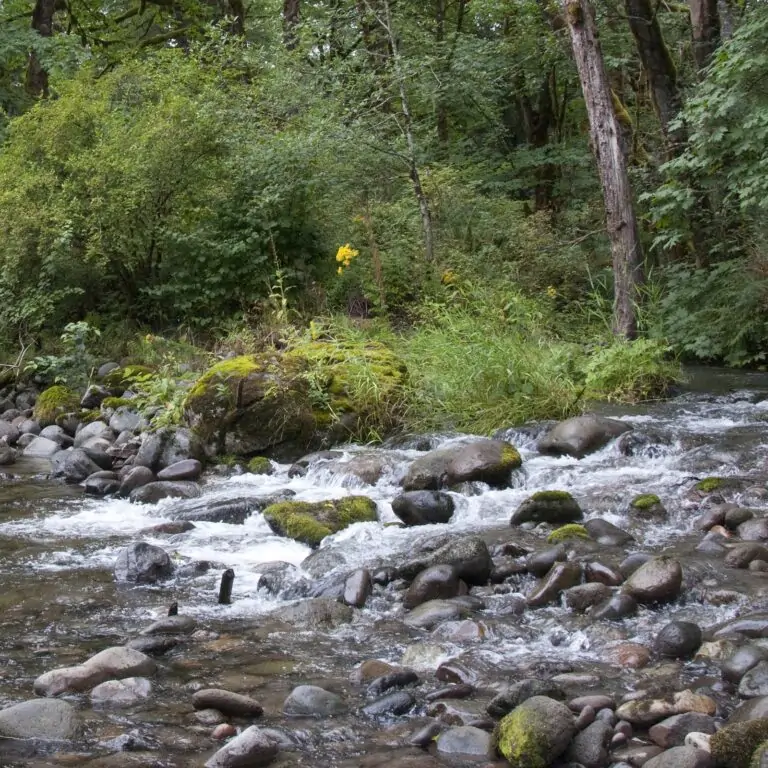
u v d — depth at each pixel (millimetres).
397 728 3348
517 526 5867
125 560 5195
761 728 2939
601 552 5121
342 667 3908
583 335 12094
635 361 9875
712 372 11898
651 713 3279
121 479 7660
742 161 12203
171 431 7918
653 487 6395
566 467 7070
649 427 7973
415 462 6957
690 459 6984
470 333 9367
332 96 14383
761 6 11758
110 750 3176
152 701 3568
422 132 16906
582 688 3576
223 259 12500
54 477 8023
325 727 3354
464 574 4809
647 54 14422
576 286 14836
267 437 8047
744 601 4379
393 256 13242
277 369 8344
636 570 4621
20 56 21859
